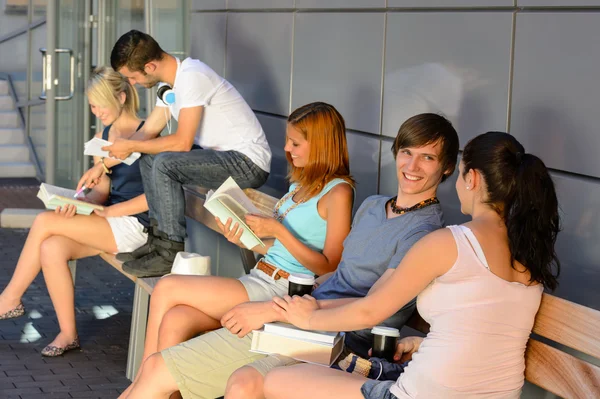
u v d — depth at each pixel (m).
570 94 3.73
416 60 4.68
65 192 5.53
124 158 5.21
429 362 2.79
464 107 4.34
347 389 2.95
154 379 3.62
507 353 2.84
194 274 4.51
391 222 3.48
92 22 10.46
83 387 4.93
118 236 5.38
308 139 3.98
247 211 4.07
